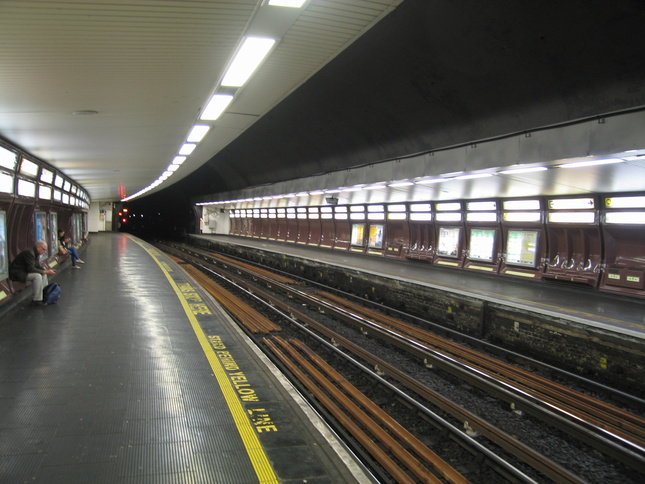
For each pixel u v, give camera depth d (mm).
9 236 8562
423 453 4688
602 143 5922
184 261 27797
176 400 4238
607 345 7086
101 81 4395
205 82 4680
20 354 5457
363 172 12555
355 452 4867
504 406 6215
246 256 28219
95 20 3023
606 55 6082
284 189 19422
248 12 3057
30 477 2947
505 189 10734
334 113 12328
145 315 7668
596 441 4977
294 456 3328
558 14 5941
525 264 12164
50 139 7484
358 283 14891
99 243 25562
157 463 3168
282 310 12719
